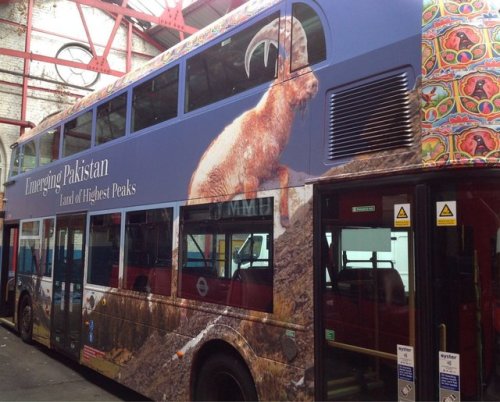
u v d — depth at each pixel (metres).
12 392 5.96
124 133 5.92
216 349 4.26
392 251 2.86
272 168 3.68
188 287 4.57
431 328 2.62
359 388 2.97
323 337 3.20
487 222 2.61
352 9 3.23
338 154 3.18
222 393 4.23
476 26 2.68
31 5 17.11
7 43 16.72
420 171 2.71
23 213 9.44
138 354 5.21
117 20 15.27
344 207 3.14
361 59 3.12
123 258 5.68
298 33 3.62
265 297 3.68
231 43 4.31
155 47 20.03
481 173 2.54
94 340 6.15
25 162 9.71
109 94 6.39
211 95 4.48
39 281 8.26
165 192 4.99
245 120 4.00
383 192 2.92
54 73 17.38
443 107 2.65
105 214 6.18
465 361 2.58
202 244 4.42
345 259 3.12
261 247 3.75
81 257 6.72
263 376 3.60
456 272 2.61
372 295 2.96
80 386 6.27
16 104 16.66
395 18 2.96
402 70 2.88
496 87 2.59
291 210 3.48
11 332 10.01
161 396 4.78
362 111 3.07
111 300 5.84
